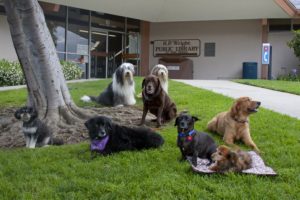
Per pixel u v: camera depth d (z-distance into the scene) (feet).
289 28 77.56
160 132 23.86
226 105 32.68
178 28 83.46
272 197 13.61
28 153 19.67
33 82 25.94
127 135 19.65
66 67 61.16
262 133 22.86
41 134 22.74
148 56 85.30
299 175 15.56
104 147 18.99
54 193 14.24
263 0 68.80
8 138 25.14
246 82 57.11
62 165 17.49
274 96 40.29
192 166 16.29
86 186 14.69
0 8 59.98
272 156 18.39
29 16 25.40
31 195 14.01
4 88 48.75
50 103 26.05
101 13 76.59
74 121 26.37
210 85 52.80
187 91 42.47
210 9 74.02
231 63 81.15
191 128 17.37
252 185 14.57
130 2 69.77
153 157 18.53
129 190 14.25
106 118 19.17
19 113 22.29
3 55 60.95
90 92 43.52
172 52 84.12
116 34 80.23
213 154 16.14
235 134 21.01
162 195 13.82
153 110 26.45
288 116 27.63
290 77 72.43
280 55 78.64
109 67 79.20
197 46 82.69
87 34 73.77
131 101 34.01
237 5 71.61
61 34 68.69
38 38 25.67
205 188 14.47
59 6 67.72
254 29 79.25
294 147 19.75
